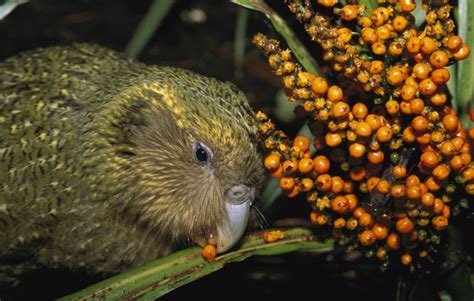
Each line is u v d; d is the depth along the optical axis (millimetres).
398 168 1175
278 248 1249
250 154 1253
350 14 1161
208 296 1385
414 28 1204
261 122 1224
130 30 1657
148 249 1320
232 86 1281
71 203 1295
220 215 1263
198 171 1264
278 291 1370
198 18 1674
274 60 1160
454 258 1247
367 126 1159
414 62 1180
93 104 1302
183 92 1267
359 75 1158
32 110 1312
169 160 1271
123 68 1338
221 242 1263
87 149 1287
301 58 1234
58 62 1347
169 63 1617
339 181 1195
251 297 1377
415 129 1163
